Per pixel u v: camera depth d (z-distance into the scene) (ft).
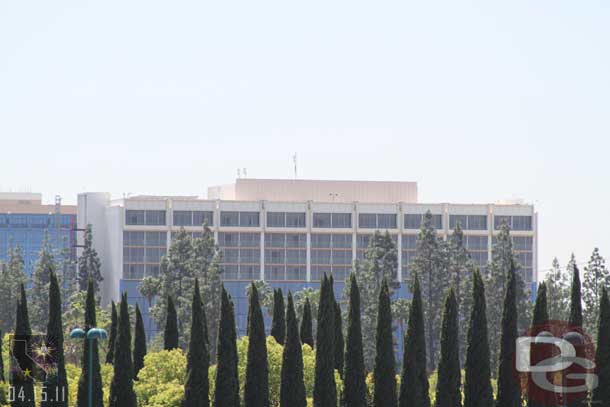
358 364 537.65
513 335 530.27
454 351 533.55
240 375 579.07
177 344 644.27
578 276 531.91
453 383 532.73
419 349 538.06
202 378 525.75
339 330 602.44
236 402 532.32
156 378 579.07
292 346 536.01
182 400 539.70
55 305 524.11
